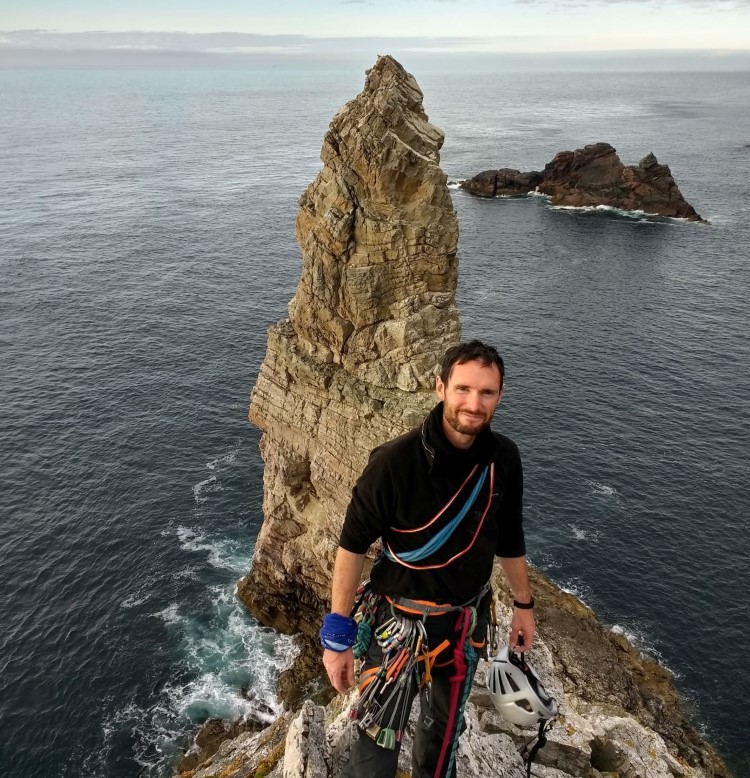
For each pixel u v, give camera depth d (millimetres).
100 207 136125
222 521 43219
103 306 80125
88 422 53969
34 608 36406
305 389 29547
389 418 26344
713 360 66125
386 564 5574
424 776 5895
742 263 97938
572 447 51281
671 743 28516
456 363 4914
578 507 44781
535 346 69500
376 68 25531
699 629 36000
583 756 11852
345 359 27641
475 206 138375
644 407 57219
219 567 39562
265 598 36250
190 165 195375
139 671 33188
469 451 5055
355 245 25953
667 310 79438
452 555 5254
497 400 4941
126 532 42000
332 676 5309
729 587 38625
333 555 30641
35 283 88312
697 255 102125
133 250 104938
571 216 128500
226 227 120438
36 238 111438
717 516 44094
